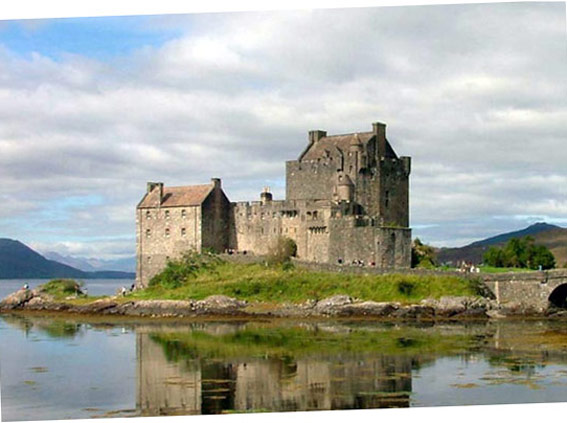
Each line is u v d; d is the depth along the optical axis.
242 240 188.38
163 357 103.12
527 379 87.25
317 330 130.12
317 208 177.50
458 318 147.00
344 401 78.50
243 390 83.50
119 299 163.88
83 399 80.69
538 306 153.00
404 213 190.88
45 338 123.56
